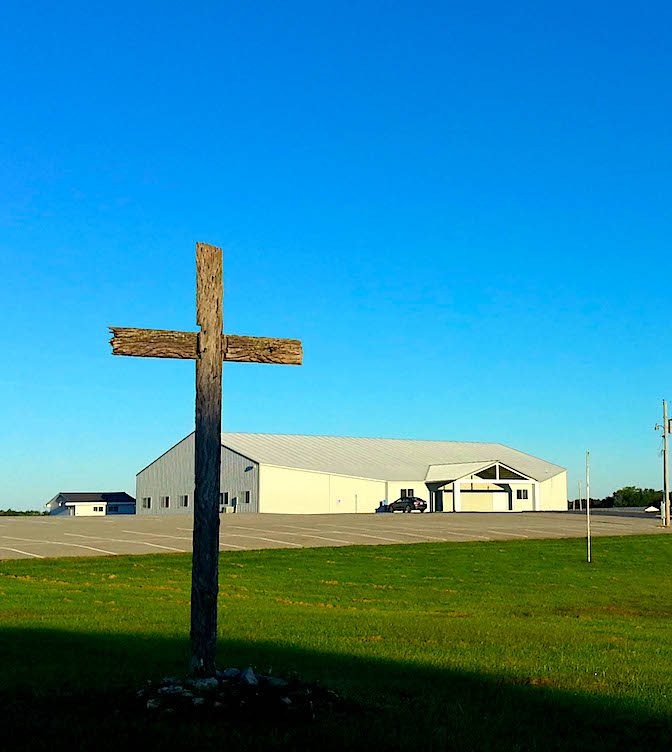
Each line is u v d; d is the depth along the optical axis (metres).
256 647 13.29
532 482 85.25
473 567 36.25
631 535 51.19
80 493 110.56
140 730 7.15
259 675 8.90
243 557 37.62
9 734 7.06
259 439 86.19
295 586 29.20
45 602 20.48
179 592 25.56
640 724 8.30
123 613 18.44
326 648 13.51
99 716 7.69
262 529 50.25
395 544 43.81
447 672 11.14
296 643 14.08
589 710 8.82
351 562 36.91
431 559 38.59
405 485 81.31
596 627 19.11
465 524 56.84
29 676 9.86
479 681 10.47
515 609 24.38
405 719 8.01
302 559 37.41
